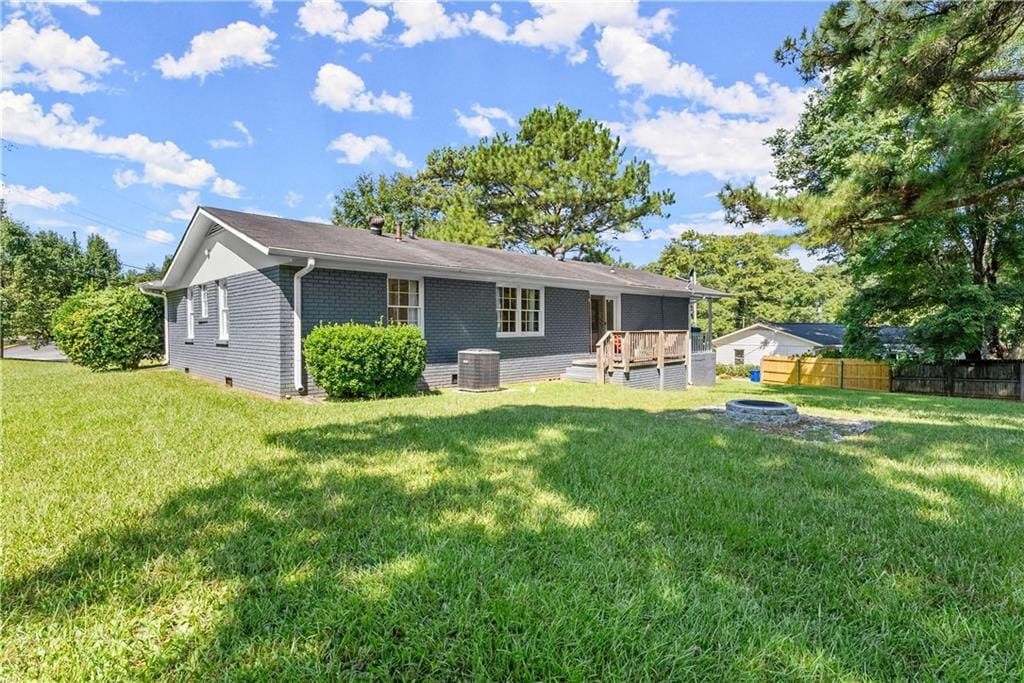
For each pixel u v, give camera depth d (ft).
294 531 9.01
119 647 5.84
